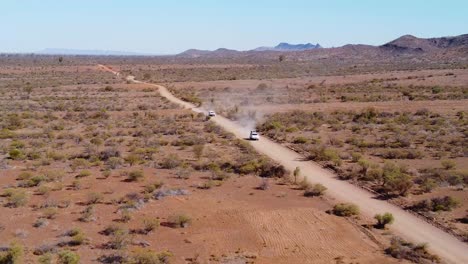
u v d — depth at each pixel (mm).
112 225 33812
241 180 49000
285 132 78500
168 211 38250
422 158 58500
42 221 34344
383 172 48031
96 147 64188
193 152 62719
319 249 31000
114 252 29484
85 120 91938
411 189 45031
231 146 67188
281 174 51031
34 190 43719
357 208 38906
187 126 84500
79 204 39594
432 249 31594
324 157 58156
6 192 41812
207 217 36906
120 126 85438
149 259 27750
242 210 38625
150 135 75750
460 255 30781
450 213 38312
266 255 29875
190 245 31344
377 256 30031
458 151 61531
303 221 36250
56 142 69312
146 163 55375
